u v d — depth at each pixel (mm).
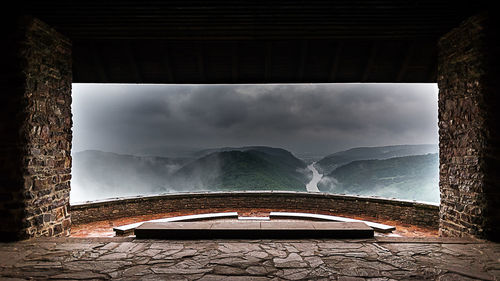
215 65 6145
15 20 4309
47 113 4680
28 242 4133
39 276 3023
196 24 4684
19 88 4254
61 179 4980
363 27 4766
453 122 4906
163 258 3539
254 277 2990
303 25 4703
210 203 9281
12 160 4203
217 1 4023
